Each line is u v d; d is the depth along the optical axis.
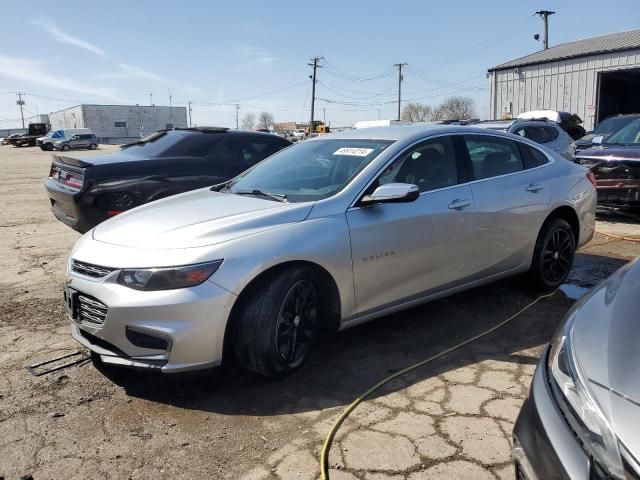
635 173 8.18
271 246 3.28
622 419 1.71
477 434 2.89
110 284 3.21
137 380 3.51
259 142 7.43
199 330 3.08
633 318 2.13
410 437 2.87
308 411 3.14
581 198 5.21
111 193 5.94
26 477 2.58
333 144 4.51
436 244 4.07
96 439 2.89
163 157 6.55
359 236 3.64
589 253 6.72
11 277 5.84
